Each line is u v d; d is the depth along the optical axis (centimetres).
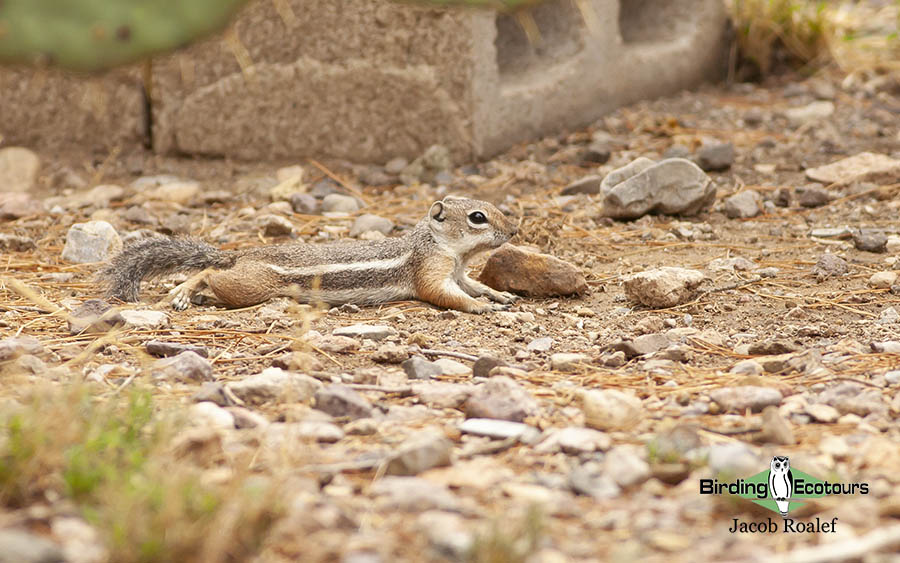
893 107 1967
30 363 834
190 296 1152
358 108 1753
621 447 694
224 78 1809
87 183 1756
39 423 621
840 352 909
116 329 995
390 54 1708
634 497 620
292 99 1786
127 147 1897
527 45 1898
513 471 661
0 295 1154
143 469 589
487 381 802
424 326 1069
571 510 592
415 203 1577
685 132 1853
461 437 719
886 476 634
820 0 2333
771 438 701
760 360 884
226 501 546
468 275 1280
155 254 1170
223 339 990
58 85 1903
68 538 541
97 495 573
